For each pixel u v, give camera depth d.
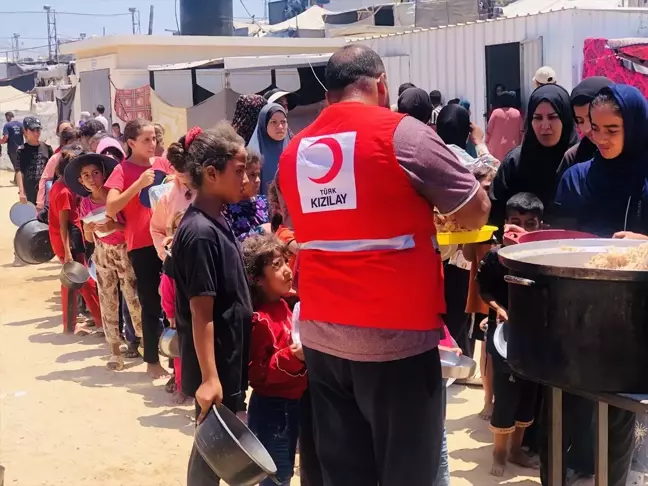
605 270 2.56
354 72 2.95
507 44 12.16
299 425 3.58
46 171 10.02
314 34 28.03
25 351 7.69
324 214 2.87
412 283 2.79
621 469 3.74
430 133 2.78
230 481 3.38
